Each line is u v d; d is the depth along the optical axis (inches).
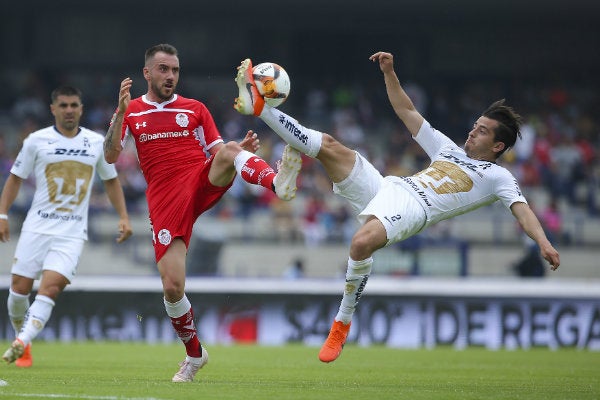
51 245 1300.4
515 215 1096.8
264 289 2309.3
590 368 1578.5
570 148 3850.9
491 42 4653.1
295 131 1048.8
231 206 3329.2
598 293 2320.4
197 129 1128.8
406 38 4628.4
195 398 915.4
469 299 2322.8
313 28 4557.1
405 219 1069.1
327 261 3107.8
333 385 1117.7
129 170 3403.1
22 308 1332.4
